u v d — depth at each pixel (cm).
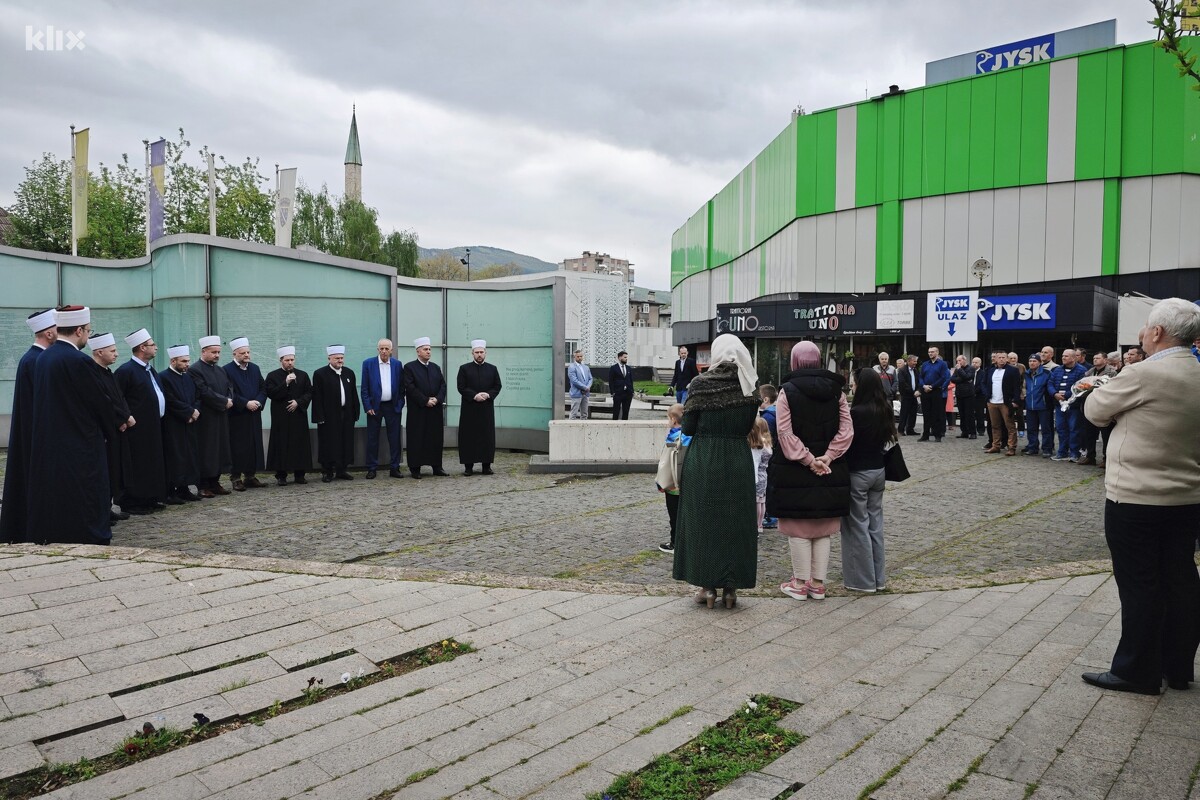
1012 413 1534
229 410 1118
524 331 1619
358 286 1323
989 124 3450
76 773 325
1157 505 387
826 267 3969
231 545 784
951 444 1758
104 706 380
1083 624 509
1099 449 1627
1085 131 3228
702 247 6656
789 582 597
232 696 394
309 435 1191
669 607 551
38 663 425
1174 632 399
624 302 8006
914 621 523
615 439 1320
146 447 933
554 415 1527
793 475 565
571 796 306
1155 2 378
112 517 900
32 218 3975
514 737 357
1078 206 3262
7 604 509
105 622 484
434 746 348
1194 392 385
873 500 606
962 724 362
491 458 1291
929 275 3634
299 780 320
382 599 544
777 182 4431
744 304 3969
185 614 502
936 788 306
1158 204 3109
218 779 321
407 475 1293
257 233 4584
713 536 539
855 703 390
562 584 595
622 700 396
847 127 3862
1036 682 412
